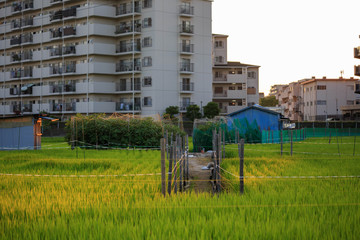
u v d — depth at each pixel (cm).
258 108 4250
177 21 6206
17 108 6950
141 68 6109
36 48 6788
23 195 1193
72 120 3200
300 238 761
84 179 1493
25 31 6906
